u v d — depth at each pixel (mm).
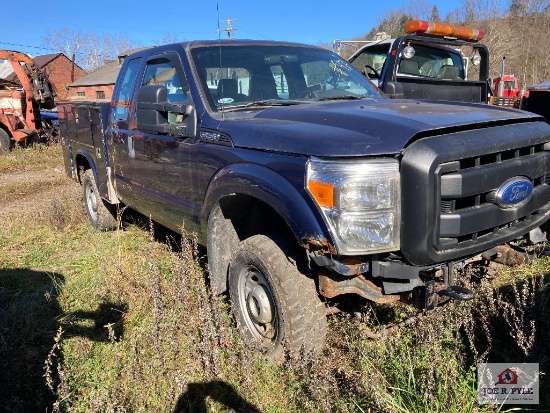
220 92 3783
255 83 4008
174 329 3244
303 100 3992
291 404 2797
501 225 2809
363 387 2645
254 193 2988
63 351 3371
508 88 21953
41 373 3154
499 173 2697
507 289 3678
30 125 14570
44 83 14906
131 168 4684
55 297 4266
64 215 6605
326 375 2711
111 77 34188
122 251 4762
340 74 4531
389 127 2635
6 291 4488
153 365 3000
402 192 2541
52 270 4973
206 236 3646
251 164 3045
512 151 2844
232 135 3234
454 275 2859
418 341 2982
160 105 3732
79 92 36875
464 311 3064
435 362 2672
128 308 3916
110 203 5586
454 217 2562
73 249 5629
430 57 8031
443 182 2525
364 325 3201
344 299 3404
